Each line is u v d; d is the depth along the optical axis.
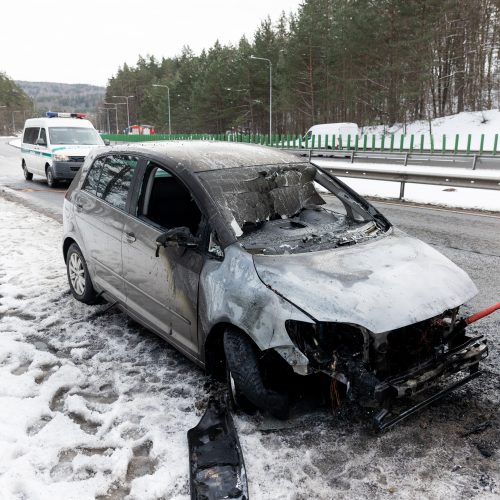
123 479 2.81
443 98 54.59
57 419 3.34
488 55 53.88
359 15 48.44
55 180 15.87
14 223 9.82
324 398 3.22
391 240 3.76
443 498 2.59
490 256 7.14
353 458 2.89
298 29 54.75
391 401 2.88
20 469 2.85
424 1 45.47
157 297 3.94
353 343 2.92
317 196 4.34
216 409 3.33
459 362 3.09
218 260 3.39
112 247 4.47
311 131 37.06
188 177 3.81
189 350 3.68
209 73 73.44
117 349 4.35
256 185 3.90
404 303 2.95
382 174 13.37
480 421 3.21
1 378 3.84
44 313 5.15
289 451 2.95
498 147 39.75
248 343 3.12
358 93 53.59
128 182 4.41
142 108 116.38
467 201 12.34
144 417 3.33
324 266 3.22
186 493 2.67
